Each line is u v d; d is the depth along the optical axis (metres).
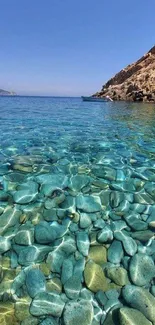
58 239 3.25
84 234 3.35
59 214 3.79
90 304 2.36
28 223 3.56
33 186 4.61
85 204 4.05
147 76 41.78
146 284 2.58
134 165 5.90
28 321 2.22
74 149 7.29
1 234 3.33
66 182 4.84
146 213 3.85
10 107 24.91
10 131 9.91
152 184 4.85
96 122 13.33
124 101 40.34
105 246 3.12
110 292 2.49
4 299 2.42
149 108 24.11
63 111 21.05
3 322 2.20
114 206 4.04
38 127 11.16
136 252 3.01
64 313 2.27
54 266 2.82
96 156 6.60
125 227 3.50
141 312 2.24
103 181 4.94
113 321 2.20
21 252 3.02
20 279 2.65
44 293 2.48
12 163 5.82
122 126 11.87
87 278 2.63
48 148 7.34
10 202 4.07
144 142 8.30
